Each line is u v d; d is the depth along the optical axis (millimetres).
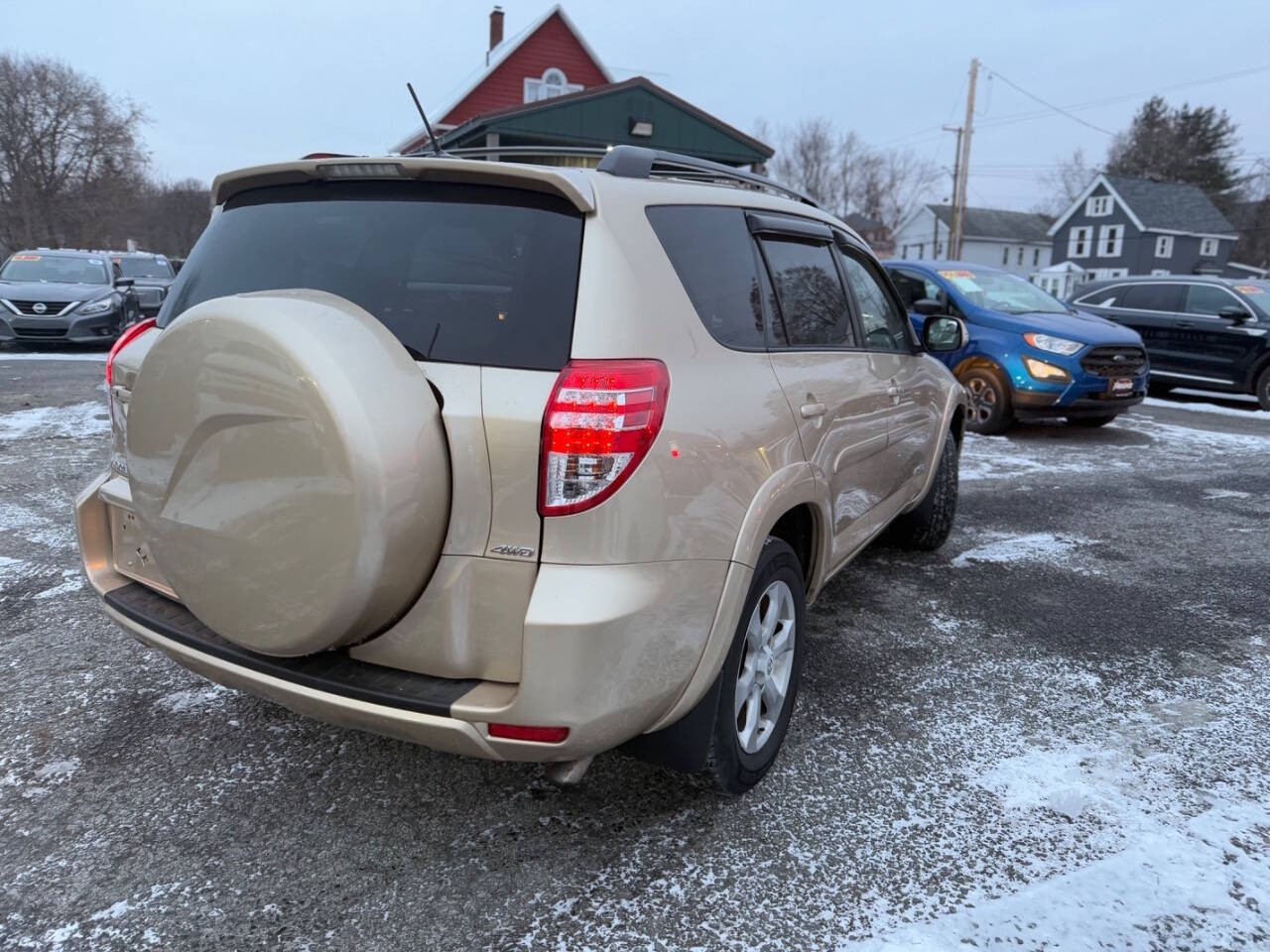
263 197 2551
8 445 7133
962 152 37406
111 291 14320
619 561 1959
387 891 2219
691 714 2316
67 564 4523
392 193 2307
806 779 2758
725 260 2594
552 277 2055
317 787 2650
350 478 1803
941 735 3062
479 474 1940
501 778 2717
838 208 71312
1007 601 4414
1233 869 2383
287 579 1925
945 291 9758
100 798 2578
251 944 2035
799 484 2621
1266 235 69062
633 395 1973
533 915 2146
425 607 1996
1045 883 2305
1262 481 7430
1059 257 60844
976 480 7281
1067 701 3350
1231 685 3529
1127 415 11391
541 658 1894
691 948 2051
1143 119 80938
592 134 18484
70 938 2047
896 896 2240
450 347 2031
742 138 19750
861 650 3770
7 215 48094
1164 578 4824
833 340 3244
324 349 1841
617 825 2500
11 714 3045
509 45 28391
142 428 2094
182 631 2293
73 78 48500
